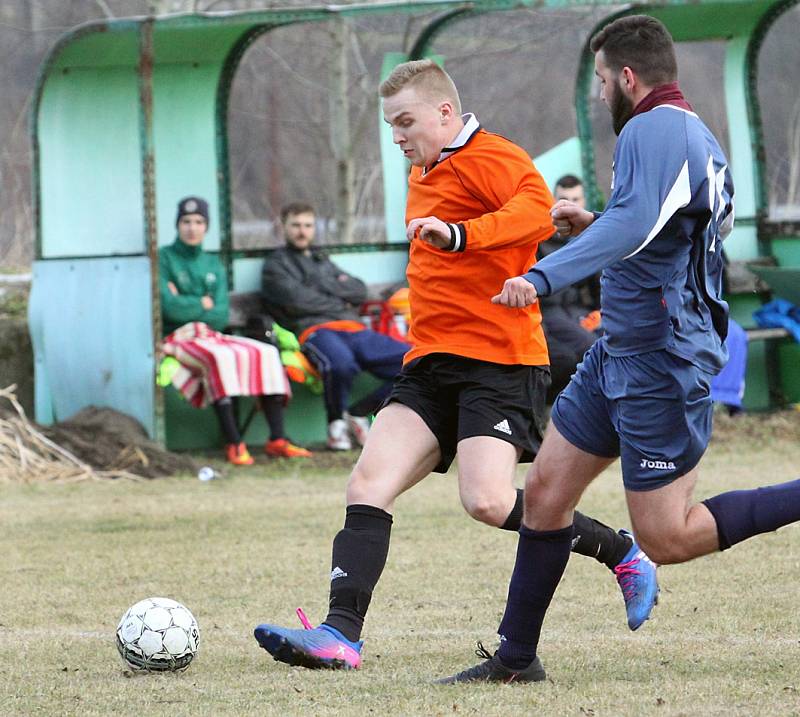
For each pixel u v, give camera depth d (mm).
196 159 43406
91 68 41344
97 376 39750
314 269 41500
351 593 16781
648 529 14992
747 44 47500
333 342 40469
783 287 45438
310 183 76000
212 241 43156
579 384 15414
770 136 70875
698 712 13898
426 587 22594
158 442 39219
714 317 15008
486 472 16938
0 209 69000
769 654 17047
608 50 14938
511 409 17266
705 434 14914
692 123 14508
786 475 34719
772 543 25750
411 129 17578
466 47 62344
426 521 29500
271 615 20781
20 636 19500
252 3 62781
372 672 16562
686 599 21000
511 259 17328
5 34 75438
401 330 43125
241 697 15227
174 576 24031
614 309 14734
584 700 14656
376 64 59062
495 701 14734
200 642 18906
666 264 14445
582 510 30266
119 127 42000
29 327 41031
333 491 34438
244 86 71500
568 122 70812
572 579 23156
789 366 47219
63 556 26172
